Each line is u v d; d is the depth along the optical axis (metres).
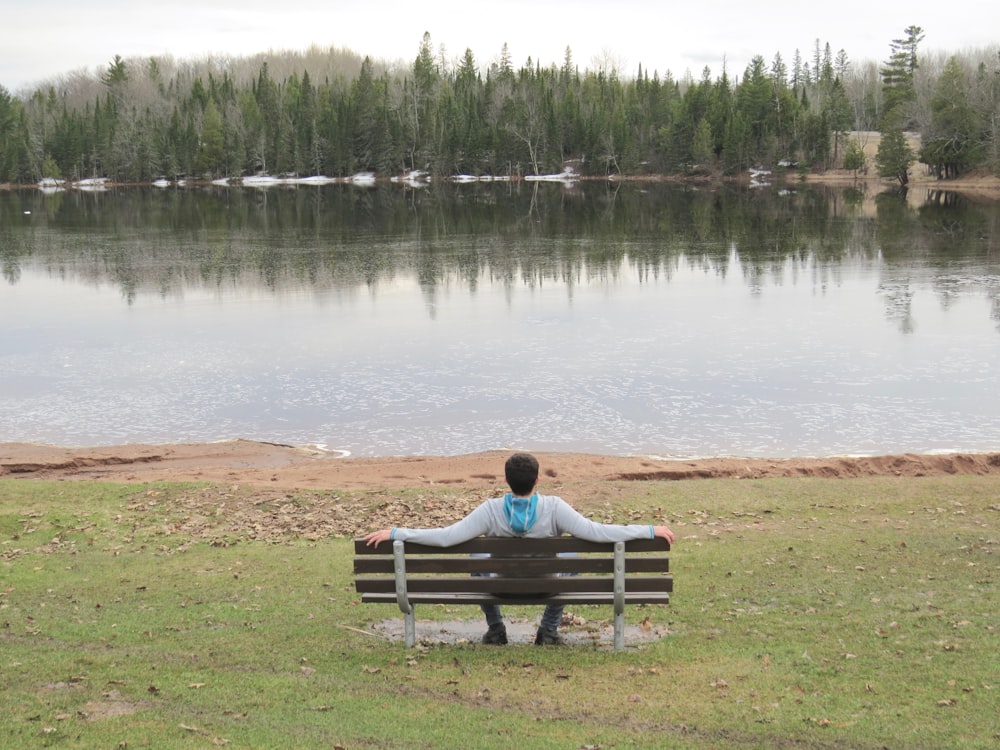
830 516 11.91
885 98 136.62
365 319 30.86
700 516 11.98
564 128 158.88
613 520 11.79
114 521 11.98
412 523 11.91
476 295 35.66
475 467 15.60
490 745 5.42
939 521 11.47
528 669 6.63
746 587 8.82
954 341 25.81
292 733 5.58
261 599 8.72
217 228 67.06
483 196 106.94
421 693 6.21
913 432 18.06
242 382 22.75
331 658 6.94
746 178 137.38
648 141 154.38
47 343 27.56
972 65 157.38
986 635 7.23
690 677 6.46
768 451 17.11
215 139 156.50
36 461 16.55
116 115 174.75
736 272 40.97
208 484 13.67
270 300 35.03
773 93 147.25
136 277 41.53
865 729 5.59
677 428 18.53
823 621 7.72
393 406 20.48
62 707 6.01
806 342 26.16
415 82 176.25
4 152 157.50
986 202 80.31
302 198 107.44
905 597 8.38
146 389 22.28
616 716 5.82
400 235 60.69
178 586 9.21
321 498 12.98
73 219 77.19
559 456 16.45
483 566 6.68
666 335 27.47
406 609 6.83
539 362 24.25
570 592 6.69
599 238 57.31
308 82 171.75
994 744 5.36
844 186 115.25
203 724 5.73
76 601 8.72
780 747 5.40
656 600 6.64
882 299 32.91
